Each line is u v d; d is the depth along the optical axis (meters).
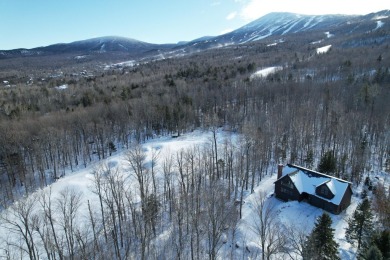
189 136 84.81
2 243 40.41
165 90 111.75
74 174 65.25
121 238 40.75
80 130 81.06
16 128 69.81
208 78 127.75
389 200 43.56
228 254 39.19
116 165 63.06
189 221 42.97
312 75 126.44
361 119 74.19
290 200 50.84
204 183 54.62
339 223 44.56
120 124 84.44
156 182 54.66
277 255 36.84
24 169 62.75
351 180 58.69
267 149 66.12
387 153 67.38
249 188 57.38
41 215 44.66
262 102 99.00
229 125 89.75
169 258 38.53
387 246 31.70
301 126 73.69
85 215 47.03
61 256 32.88
